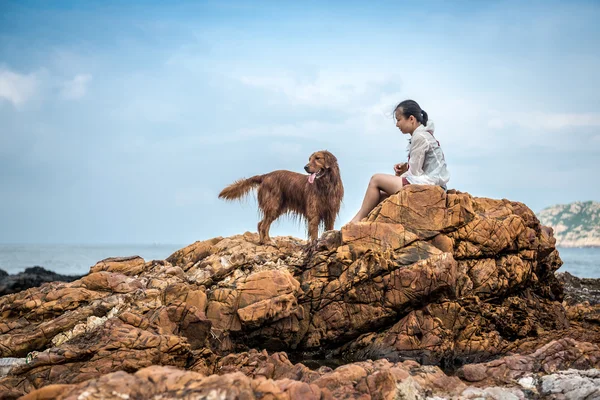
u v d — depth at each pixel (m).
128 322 5.01
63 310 6.19
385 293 5.96
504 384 4.27
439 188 6.34
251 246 7.80
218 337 5.74
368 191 7.02
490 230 6.28
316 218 7.94
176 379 3.29
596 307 7.42
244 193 8.45
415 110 7.01
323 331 6.11
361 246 6.20
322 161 7.91
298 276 6.47
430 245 6.14
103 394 3.07
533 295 6.77
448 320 5.79
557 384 4.05
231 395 3.14
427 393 4.04
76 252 76.69
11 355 5.55
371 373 4.14
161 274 6.91
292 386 3.49
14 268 33.28
